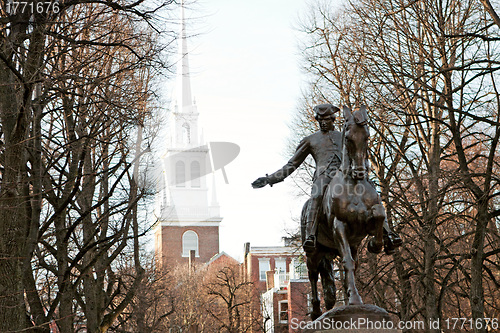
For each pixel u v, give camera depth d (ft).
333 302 49.39
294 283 205.26
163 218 104.17
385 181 96.99
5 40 52.75
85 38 65.77
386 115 95.50
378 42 95.04
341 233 43.73
